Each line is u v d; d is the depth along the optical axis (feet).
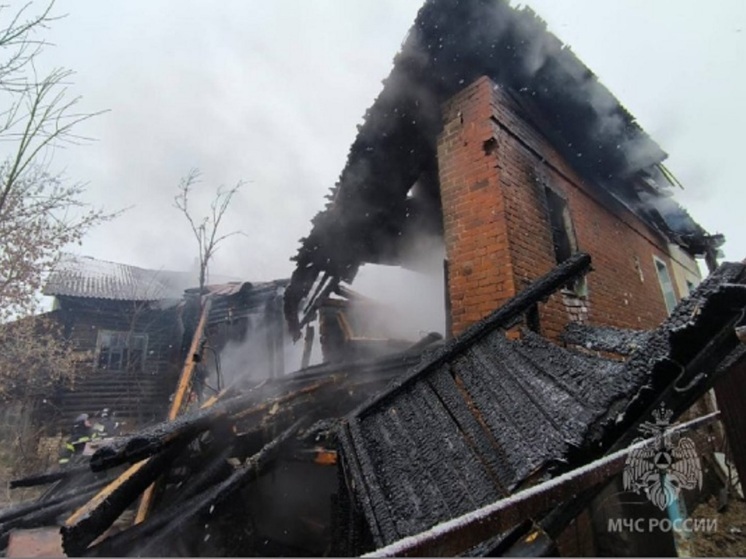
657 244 25.79
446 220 12.97
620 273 18.22
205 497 10.50
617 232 19.60
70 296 43.11
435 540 2.84
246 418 12.67
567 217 15.31
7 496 23.47
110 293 46.60
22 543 10.14
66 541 8.89
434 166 17.65
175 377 44.83
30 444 33.42
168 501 11.59
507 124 13.21
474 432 6.72
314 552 12.86
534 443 5.76
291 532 13.67
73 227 28.25
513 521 3.36
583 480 4.15
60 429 37.32
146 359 46.34
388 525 6.06
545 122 15.84
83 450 19.20
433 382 8.17
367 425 8.45
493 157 12.11
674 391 5.32
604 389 5.76
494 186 11.84
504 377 7.23
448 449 6.78
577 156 17.70
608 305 16.07
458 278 12.14
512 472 5.66
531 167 13.79
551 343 7.30
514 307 8.38
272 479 14.93
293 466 15.48
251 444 12.75
